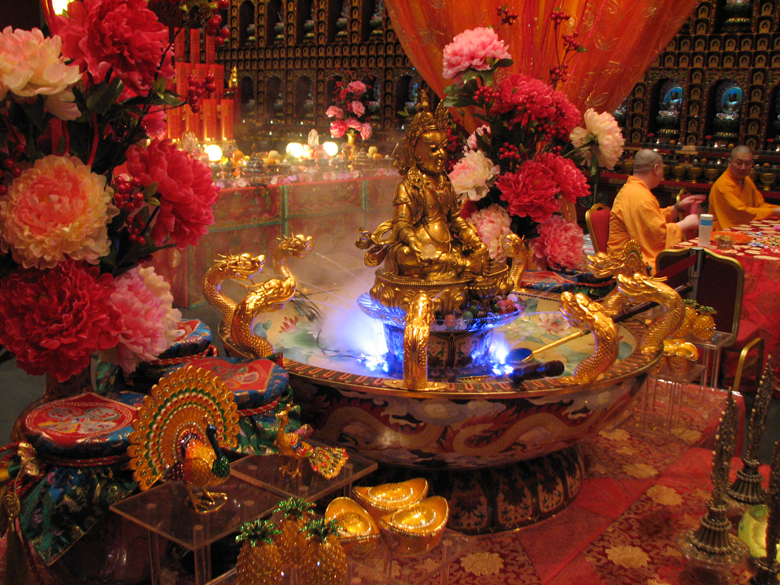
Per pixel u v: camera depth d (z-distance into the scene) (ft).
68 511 3.87
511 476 5.85
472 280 6.16
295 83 32.78
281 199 19.45
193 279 17.15
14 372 12.37
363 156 23.04
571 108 8.57
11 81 3.67
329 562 3.49
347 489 4.64
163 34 4.23
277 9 32.99
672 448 7.43
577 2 9.45
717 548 5.04
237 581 3.61
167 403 3.89
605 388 5.47
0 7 4.98
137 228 4.54
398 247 6.07
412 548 4.04
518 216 8.79
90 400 4.50
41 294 4.01
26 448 3.90
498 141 8.77
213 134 22.12
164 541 4.30
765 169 24.22
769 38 24.11
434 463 5.48
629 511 6.12
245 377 4.89
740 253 14.05
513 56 9.51
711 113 25.77
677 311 6.28
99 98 4.19
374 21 30.35
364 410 5.25
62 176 3.94
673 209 18.42
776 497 4.45
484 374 6.35
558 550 5.45
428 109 6.14
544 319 8.04
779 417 12.12
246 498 4.05
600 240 16.03
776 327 13.33
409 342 5.07
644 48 9.70
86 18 4.08
